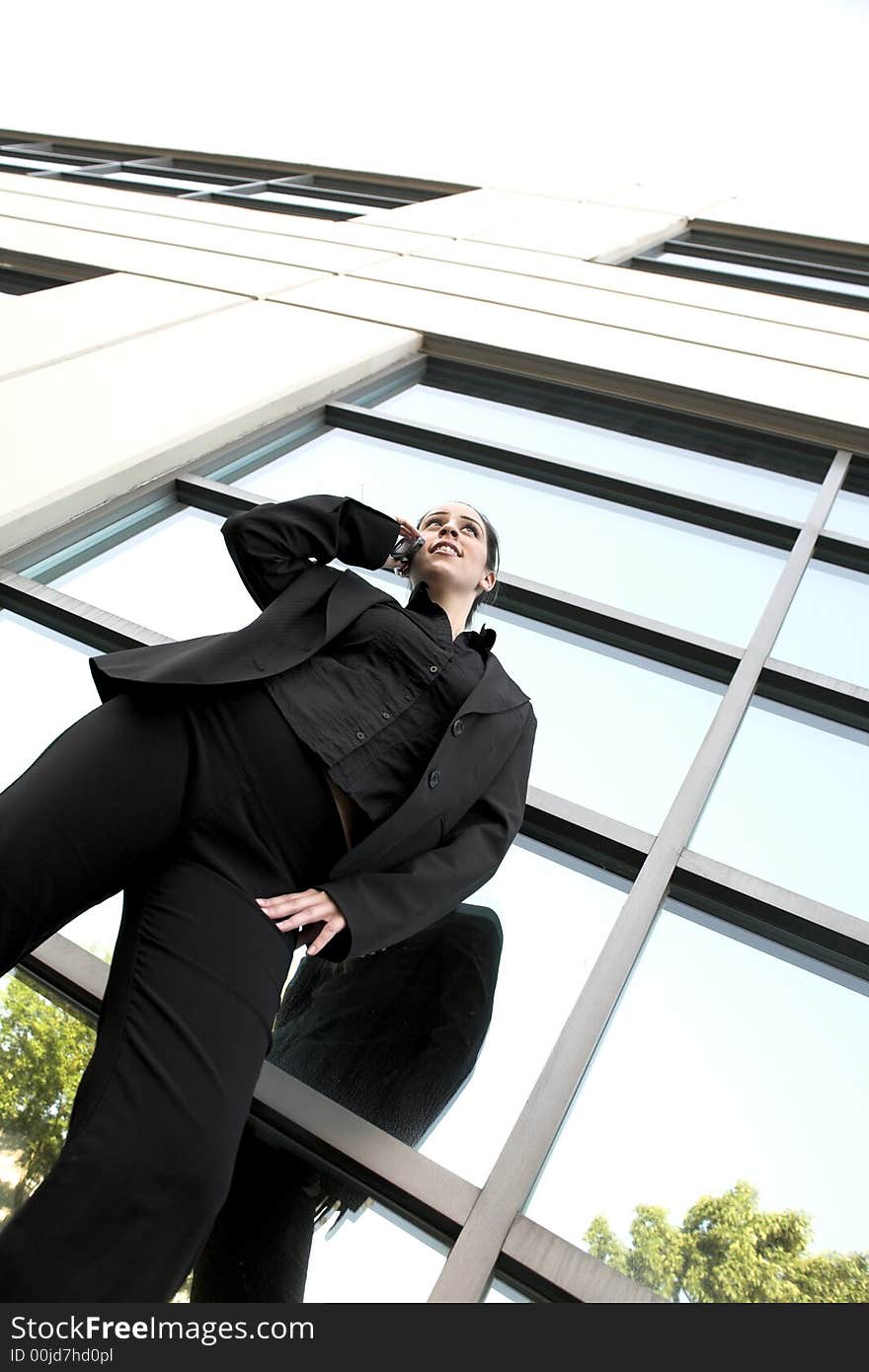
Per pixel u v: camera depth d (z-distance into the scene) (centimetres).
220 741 169
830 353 538
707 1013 206
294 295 572
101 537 353
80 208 786
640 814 254
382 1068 188
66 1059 188
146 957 149
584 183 1023
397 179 1041
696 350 527
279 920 161
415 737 188
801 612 343
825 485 429
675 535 389
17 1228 122
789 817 257
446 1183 170
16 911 150
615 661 314
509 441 450
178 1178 128
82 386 427
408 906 170
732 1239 167
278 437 429
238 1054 143
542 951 215
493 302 581
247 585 216
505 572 348
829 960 221
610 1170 176
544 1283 157
